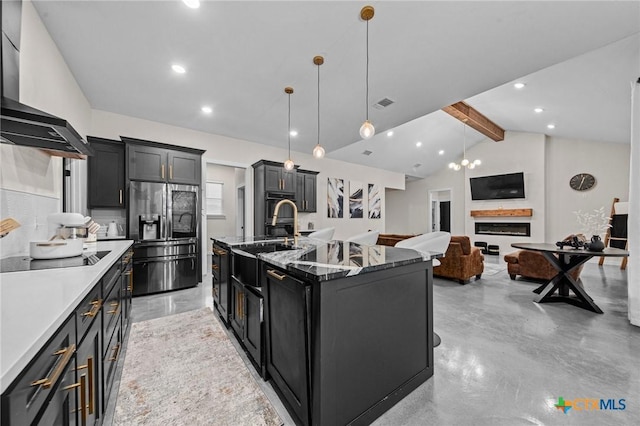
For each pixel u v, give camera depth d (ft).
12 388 1.75
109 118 12.66
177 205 12.71
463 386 5.43
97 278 3.86
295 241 8.68
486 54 8.13
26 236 6.01
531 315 9.39
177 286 12.49
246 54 8.23
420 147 25.18
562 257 11.12
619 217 18.22
